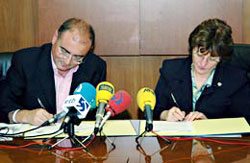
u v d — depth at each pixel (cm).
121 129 169
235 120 178
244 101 205
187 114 205
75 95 143
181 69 211
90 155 136
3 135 159
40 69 206
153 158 132
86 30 185
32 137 159
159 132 163
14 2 292
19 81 208
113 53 291
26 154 138
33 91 206
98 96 149
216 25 190
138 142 152
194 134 159
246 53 217
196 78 207
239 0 282
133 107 296
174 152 139
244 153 137
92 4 286
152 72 294
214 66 198
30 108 208
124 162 128
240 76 206
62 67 193
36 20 293
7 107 197
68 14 287
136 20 287
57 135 160
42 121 173
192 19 285
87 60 212
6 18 294
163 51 289
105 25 288
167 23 286
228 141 152
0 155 137
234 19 283
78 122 148
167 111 197
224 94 204
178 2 284
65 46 184
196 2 283
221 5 283
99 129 146
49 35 290
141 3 285
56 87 208
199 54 190
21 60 210
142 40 289
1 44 297
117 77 295
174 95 208
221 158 131
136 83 295
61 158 133
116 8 286
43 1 287
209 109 204
